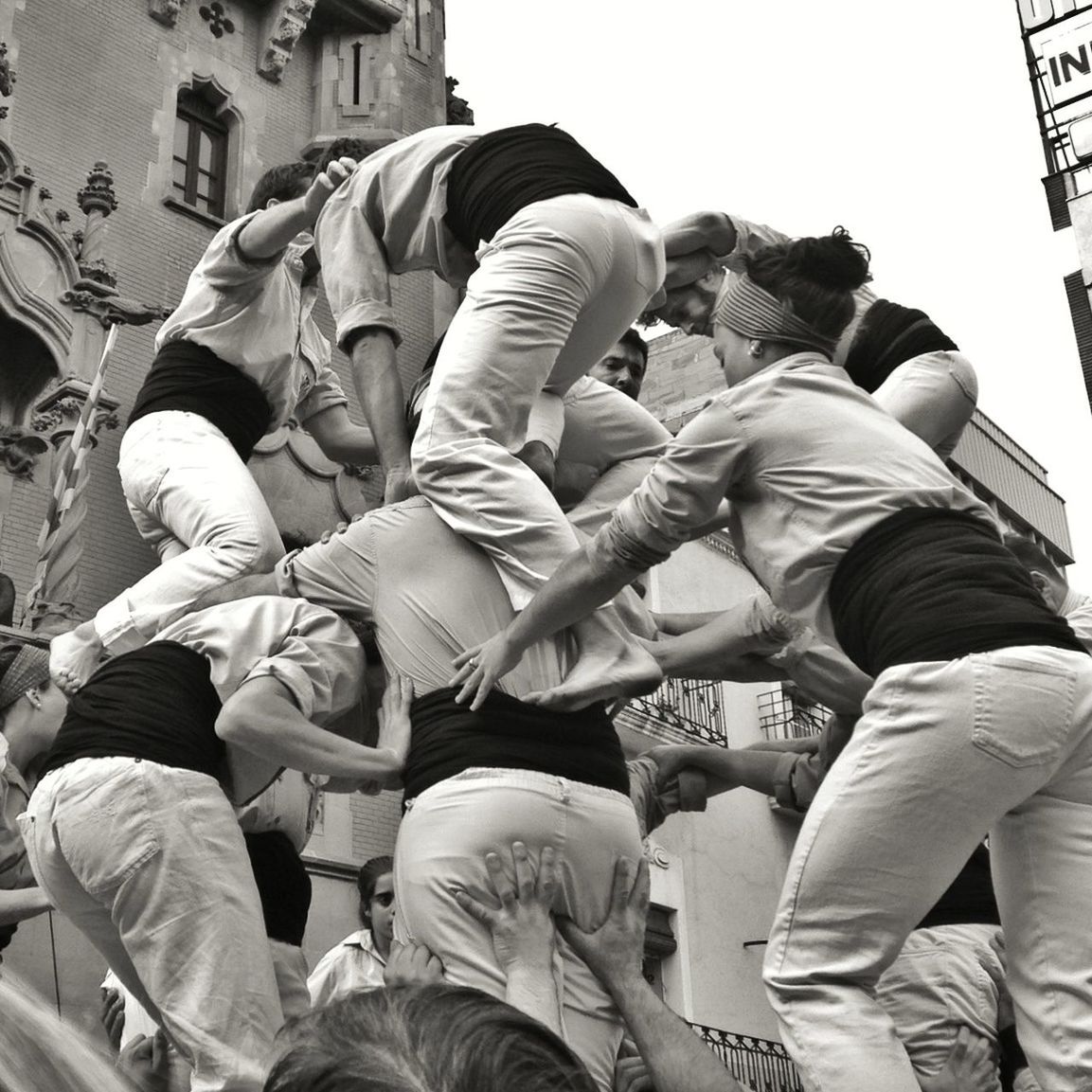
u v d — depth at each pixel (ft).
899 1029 15.47
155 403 18.53
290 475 45.39
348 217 16.38
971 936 15.61
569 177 14.99
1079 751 10.78
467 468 13.56
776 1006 10.85
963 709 10.41
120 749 12.95
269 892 15.84
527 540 13.25
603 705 13.38
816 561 11.55
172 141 52.03
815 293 12.30
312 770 12.62
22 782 20.20
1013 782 10.48
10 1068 3.32
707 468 11.84
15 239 44.37
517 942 11.93
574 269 14.43
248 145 54.49
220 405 18.66
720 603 61.11
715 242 17.87
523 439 14.30
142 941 12.73
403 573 13.57
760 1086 53.88
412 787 12.81
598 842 12.49
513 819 12.23
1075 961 10.65
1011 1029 16.06
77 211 48.60
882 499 11.40
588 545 12.24
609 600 12.60
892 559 11.14
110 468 44.73
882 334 17.97
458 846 12.24
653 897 53.52
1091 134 66.95
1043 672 10.51
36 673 20.72
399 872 12.76
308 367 20.70
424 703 13.03
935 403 17.26
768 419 11.84
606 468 17.49
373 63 58.23
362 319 15.84
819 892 10.72
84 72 50.42
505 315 14.15
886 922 10.64
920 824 10.52
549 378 15.60
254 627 13.33
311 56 58.03
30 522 42.34
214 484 17.66
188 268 50.62
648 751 18.22
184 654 13.47
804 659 15.29
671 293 18.12
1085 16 67.10
